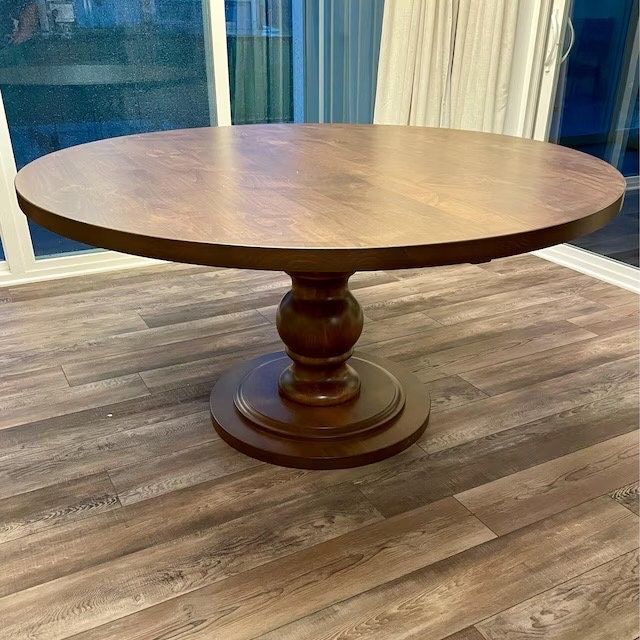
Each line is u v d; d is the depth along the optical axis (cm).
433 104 315
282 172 148
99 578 131
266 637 119
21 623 121
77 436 177
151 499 153
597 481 160
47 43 256
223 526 145
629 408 190
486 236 103
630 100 289
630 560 136
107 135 282
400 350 225
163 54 279
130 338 233
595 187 133
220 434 176
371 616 123
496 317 251
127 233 106
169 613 123
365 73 330
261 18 294
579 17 292
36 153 271
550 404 192
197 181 140
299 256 99
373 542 141
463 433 179
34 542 140
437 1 292
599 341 231
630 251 298
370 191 132
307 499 154
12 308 258
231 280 288
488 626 121
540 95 306
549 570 133
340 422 172
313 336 174
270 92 312
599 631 120
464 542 141
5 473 162
